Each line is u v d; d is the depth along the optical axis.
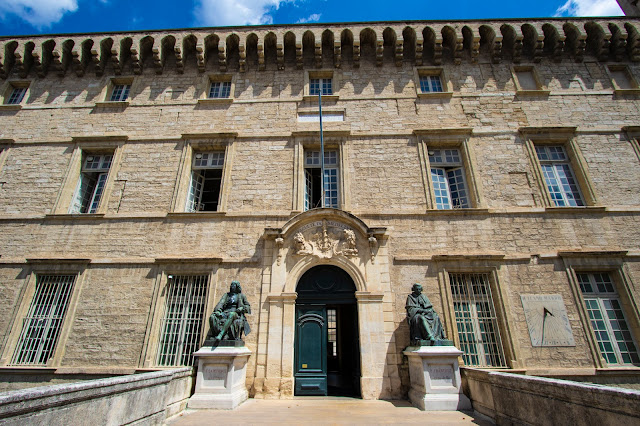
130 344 9.23
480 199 10.79
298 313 9.57
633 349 9.09
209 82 13.55
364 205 10.83
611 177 11.14
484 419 6.32
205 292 9.87
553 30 13.38
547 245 10.13
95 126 12.51
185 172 11.51
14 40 13.66
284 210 10.79
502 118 12.26
